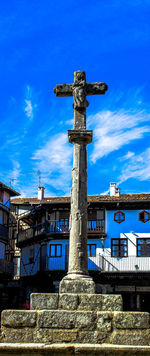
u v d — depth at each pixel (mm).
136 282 30141
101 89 10125
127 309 29797
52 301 8094
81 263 8875
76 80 10125
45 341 7621
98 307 8023
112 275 29484
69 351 7332
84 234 9117
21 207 39000
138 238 31359
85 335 7629
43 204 33188
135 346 7332
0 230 33875
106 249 31500
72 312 7758
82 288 8469
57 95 10266
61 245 32406
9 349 7367
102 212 32562
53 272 31375
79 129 9773
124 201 31547
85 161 9680
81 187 9406
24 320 7750
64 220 32562
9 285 37969
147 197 32219
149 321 7637
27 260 36000
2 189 35094
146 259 30109
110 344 7508
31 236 36000
